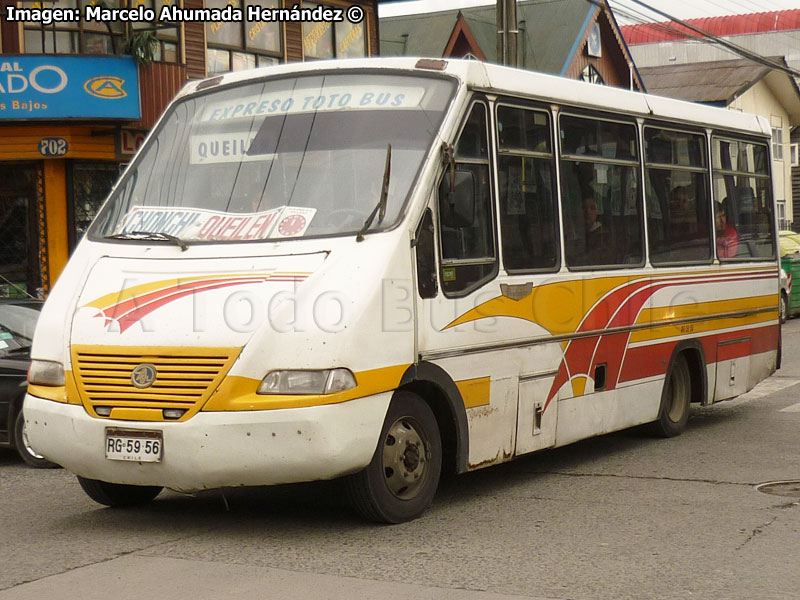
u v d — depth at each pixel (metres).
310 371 6.30
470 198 7.30
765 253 12.12
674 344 10.17
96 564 6.16
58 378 6.80
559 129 8.60
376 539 6.65
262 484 6.39
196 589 5.62
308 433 6.23
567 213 8.61
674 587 5.60
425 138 7.23
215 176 7.50
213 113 7.87
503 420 7.77
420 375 6.93
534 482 8.45
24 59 19.14
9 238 20.16
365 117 7.41
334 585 5.68
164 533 6.93
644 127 9.84
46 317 7.01
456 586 5.64
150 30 20.22
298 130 7.46
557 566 6.02
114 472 6.57
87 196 20.50
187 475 6.36
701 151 10.86
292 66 7.91
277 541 6.64
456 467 7.35
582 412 8.73
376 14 26.23
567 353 8.50
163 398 6.39
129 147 20.47
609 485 8.29
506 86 7.97
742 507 7.45
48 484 8.80
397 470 6.98
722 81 46.28
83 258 7.27
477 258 7.54
